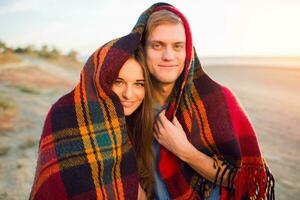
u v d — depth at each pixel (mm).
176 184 2260
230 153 2160
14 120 8992
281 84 23406
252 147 2217
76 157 2047
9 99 11867
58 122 2076
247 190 2227
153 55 2059
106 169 2074
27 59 31344
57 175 2041
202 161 2133
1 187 5020
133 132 2311
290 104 14648
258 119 11328
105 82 2002
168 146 2172
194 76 2176
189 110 2164
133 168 2158
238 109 2209
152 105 2219
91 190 2039
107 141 2066
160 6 2111
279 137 8914
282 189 5551
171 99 2170
